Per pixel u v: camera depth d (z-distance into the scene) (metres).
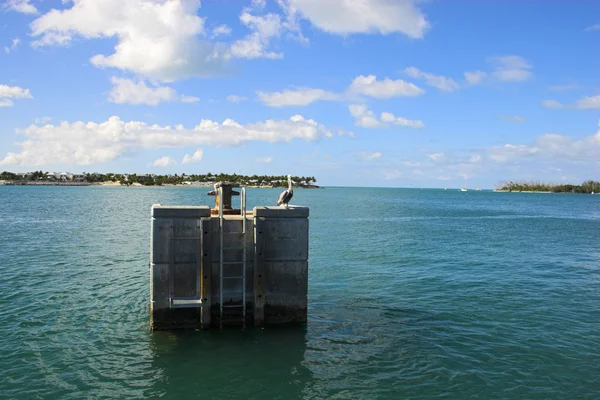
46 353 13.23
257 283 14.46
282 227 14.56
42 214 62.19
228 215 15.18
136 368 12.41
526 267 27.25
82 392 11.15
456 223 60.34
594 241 41.94
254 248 14.43
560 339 15.05
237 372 12.30
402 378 12.21
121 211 70.50
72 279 21.73
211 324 14.47
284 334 14.63
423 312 17.73
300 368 12.62
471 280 23.23
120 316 16.42
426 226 53.91
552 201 172.88
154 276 14.02
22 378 11.74
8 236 37.09
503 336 15.27
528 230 52.28
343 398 11.19
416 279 23.27
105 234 39.47
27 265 24.86
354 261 28.06
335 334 15.08
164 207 13.90
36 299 18.27
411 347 14.22
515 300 19.59
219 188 14.79
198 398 11.05
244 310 14.49
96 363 12.65
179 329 14.43
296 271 14.77
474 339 14.96
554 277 24.42
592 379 12.27
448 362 13.20
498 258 30.39
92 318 16.16
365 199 150.88
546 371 12.70
